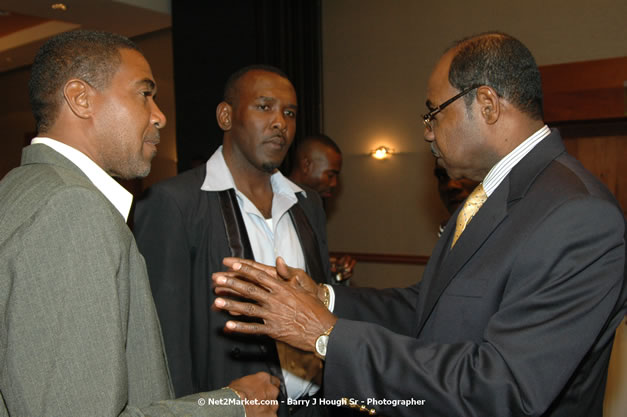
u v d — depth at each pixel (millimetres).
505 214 1137
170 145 6523
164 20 5672
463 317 1129
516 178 1164
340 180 5848
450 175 1346
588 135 4617
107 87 1038
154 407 921
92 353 788
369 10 5621
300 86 5441
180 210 1538
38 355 768
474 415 975
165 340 1438
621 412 1992
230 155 1758
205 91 5324
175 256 1493
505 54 1176
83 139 1029
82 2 4961
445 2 5188
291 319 1110
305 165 3004
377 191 5652
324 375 1099
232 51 5180
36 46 7000
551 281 999
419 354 1054
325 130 5914
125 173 1110
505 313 1026
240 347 1537
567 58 4621
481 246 1155
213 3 5242
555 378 956
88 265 807
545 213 1048
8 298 781
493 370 971
